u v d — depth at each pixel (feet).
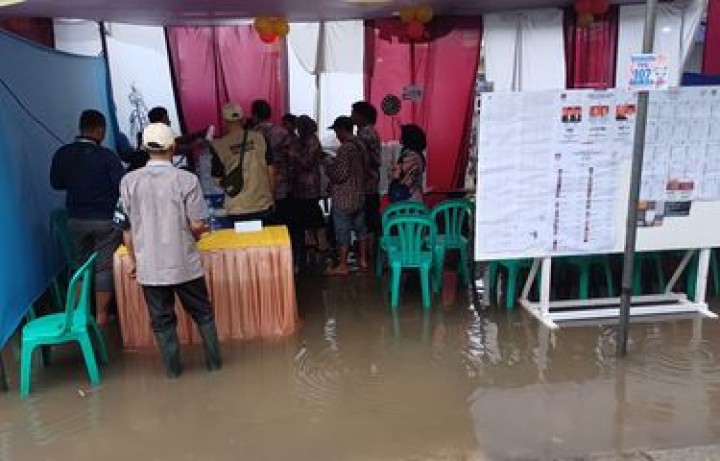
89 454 11.04
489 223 15.52
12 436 11.67
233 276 15.60
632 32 21.47
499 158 15.17
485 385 13.19
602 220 15.78
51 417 12.32
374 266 21.98
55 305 17.30
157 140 12.79
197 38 26.07
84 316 13.70
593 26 21.86
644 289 18.67
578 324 16.37
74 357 15.15
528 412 12.05
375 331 16.22
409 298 18.69
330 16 22.47
